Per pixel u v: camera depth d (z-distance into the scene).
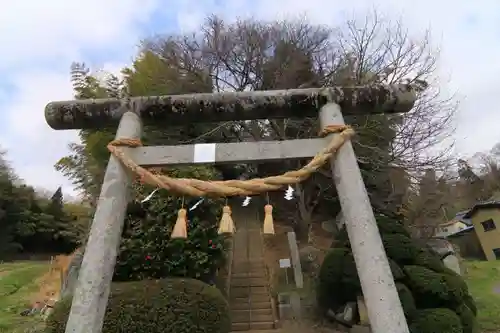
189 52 16.44
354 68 13.43
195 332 5.81
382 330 2.44
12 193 23.67
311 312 9.67
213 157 3.25
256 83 16.31
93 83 13.21
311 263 12.30
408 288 7.54
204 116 3.61
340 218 15.36
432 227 11.64
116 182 3.12
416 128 11.68
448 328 6.44
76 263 9.27
